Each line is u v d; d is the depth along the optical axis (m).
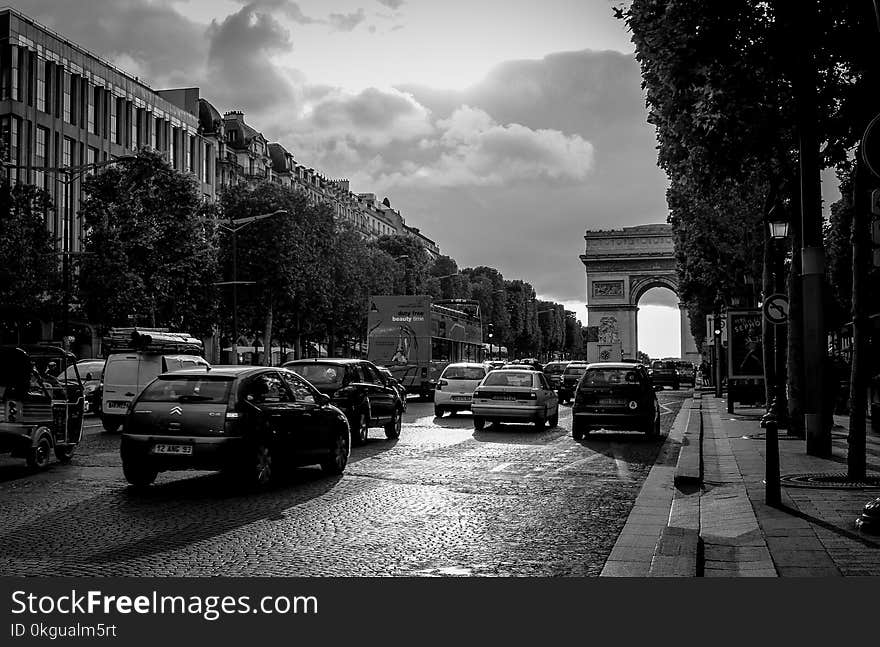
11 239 40.56
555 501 12.15
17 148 60.69
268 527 10.01
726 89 14.95
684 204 33.62
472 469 15.74
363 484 13.65
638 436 23.70
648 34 14.72
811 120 14.52
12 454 15.13
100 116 70.19
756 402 36.66
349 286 73.06
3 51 60.09
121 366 24.08
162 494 12.57
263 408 13.05
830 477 13.12
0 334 43.66
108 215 45.16
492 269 145.25
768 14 14.44
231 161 95.81
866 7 14.00
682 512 11.32
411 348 41.94
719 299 46.28
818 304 15.19
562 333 186.25
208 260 50.34
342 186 143.50
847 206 26.45
